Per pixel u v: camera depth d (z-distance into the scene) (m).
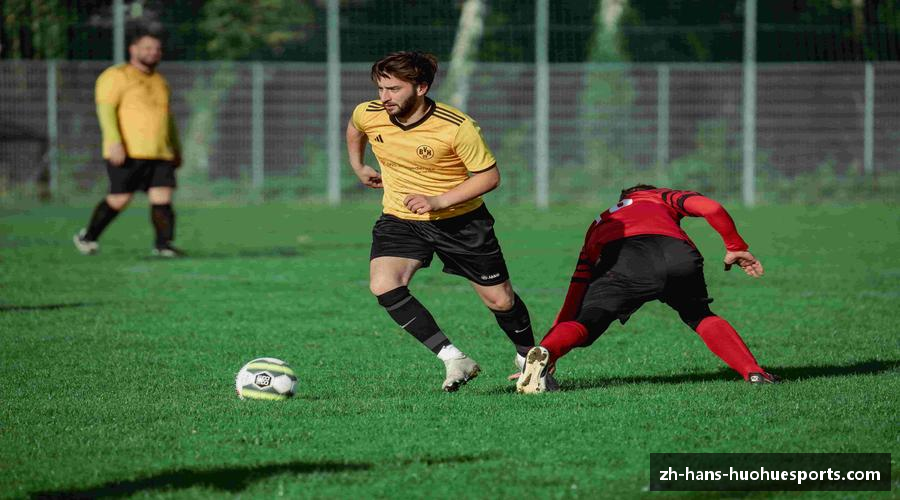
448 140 19.70
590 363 24.19
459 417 18.17
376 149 20.44
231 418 18.22
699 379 22.14
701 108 85.06
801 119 85.44
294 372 22.12
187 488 14.35
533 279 40.62
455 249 20.52
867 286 38.56
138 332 28.23
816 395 19.92
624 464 15.43
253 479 14.73
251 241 56.16
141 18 87.25
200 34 91.75
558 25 88.50
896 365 23.61
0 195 82.44
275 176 85.62
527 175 85.31
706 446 16.39
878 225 66.94
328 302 34.16
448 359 20.20
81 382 21.70
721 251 51.81
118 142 45.53
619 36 89.69
